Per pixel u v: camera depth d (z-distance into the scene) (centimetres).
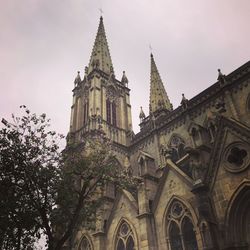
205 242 2470
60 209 2591
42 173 2430
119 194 3978
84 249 4075
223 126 2909
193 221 2927
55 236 2506
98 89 6375
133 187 3775
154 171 4566
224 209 2600
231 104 4103
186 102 4897
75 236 4219
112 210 3962
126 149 5756
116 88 6975
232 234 2477
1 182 2305
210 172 2836
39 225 2397
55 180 2538
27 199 2355
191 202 3023
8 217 2294
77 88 7188
